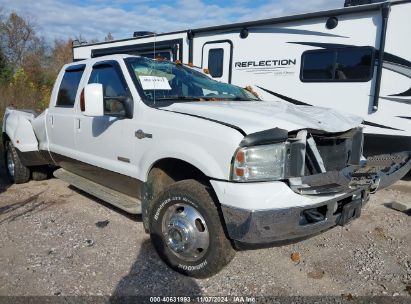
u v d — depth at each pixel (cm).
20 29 3200
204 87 443
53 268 338
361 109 623
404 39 569
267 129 291
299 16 680
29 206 497
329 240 411
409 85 571
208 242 314
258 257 370
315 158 310
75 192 560
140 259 358
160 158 339
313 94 683
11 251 368
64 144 489
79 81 468
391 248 396
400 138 589
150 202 366
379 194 572
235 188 285
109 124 400
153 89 388
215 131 299
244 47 777
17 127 561
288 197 285
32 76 2162
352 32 624
